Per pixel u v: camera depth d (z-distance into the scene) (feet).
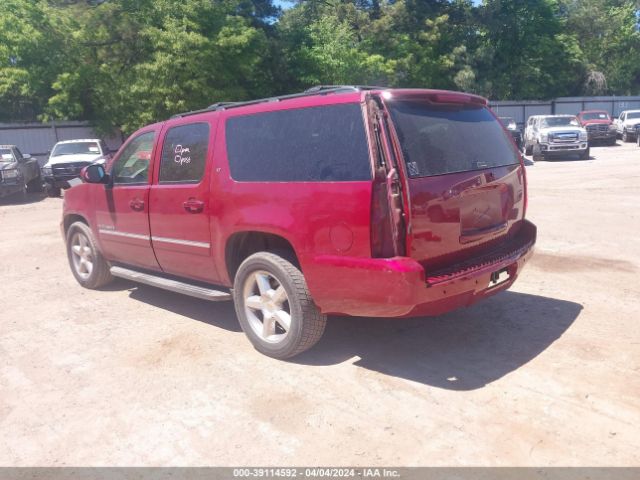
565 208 36.09
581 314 17.07
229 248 15.61
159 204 17.44
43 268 26.71
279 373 14.02
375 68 107.34
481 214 14.15
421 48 118.62
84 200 21.34
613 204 37.04
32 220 43.57
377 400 12.47
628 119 110.32
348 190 12.47
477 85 125.29
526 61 130.00
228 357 15.15
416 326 16.78
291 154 13.80
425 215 12.43
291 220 13.57
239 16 93.45
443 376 13.47
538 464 10.01
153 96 80.43
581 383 12.79
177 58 78.74
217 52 83.46
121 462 10.72
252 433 11.43
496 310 17.80
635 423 11.12
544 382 12.91
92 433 11.78
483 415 11.65
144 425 11.96
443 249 13.00
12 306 20.76
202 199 15.88
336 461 10.37
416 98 13.19
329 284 13.10
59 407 12.92
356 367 14.17
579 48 141.69
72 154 62.54
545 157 80.07
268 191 14.10
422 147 12.79
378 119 12.32
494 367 13.83
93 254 21.70
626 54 153.38
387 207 12.14
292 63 102.17
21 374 14.76
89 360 15.43
